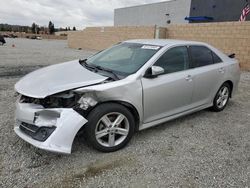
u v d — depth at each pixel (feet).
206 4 73.26
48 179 9.01
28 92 10.12
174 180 9.33
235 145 12.35
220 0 68.85
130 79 11.24
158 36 50.62
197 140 12.67
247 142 12.73
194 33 44.27
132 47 14.21
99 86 10.31
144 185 8.96
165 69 12.79
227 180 9.46
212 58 15.97
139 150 11.37
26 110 10.05
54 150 9.23
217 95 16.51
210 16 72.54
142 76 11.68
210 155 11.25
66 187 8.66
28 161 10.02
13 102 17.15
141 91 11.44
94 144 10.55
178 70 13.44
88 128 10.30
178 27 47.47
